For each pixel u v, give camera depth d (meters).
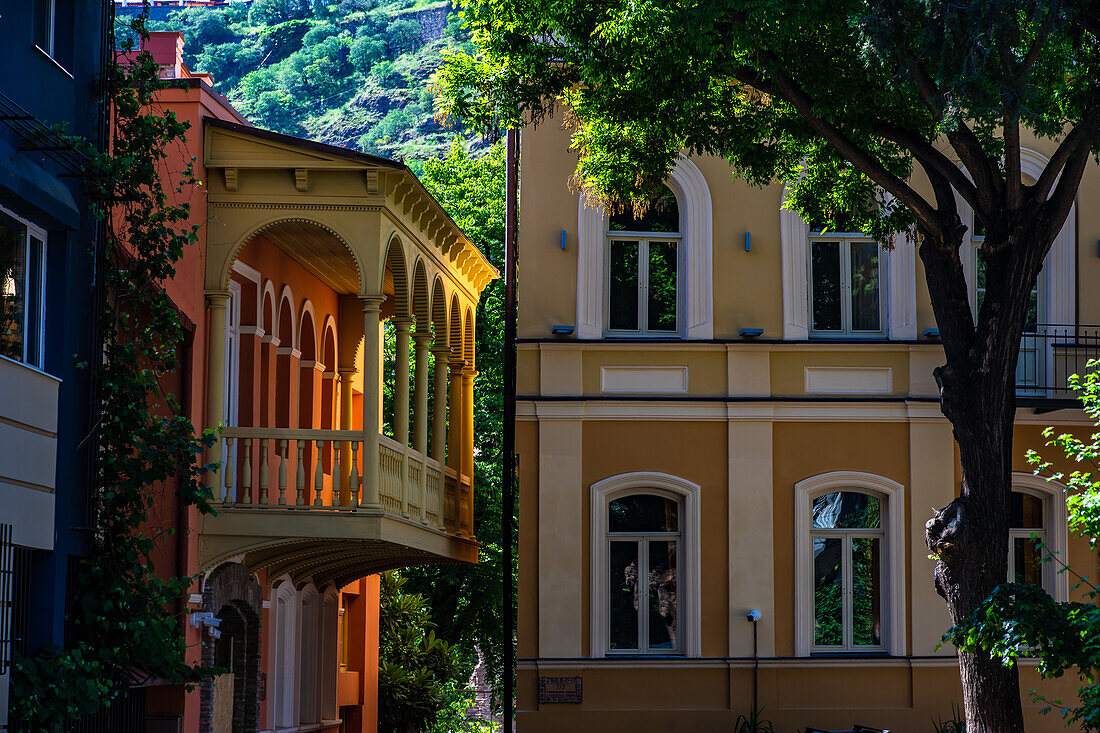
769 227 20.83
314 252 22.11
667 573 20.41
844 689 20.05
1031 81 15.11
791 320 20.64
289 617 22.56
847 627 20.42
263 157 18.28
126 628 14.15
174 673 14.98
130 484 14.42
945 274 16.00
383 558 23.09
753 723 19.84
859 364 20.62
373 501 17.86
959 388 15.66
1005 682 15.05
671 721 19.86
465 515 24.22
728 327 20.62
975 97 14.32
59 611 13.54
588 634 20.03
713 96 17.33
